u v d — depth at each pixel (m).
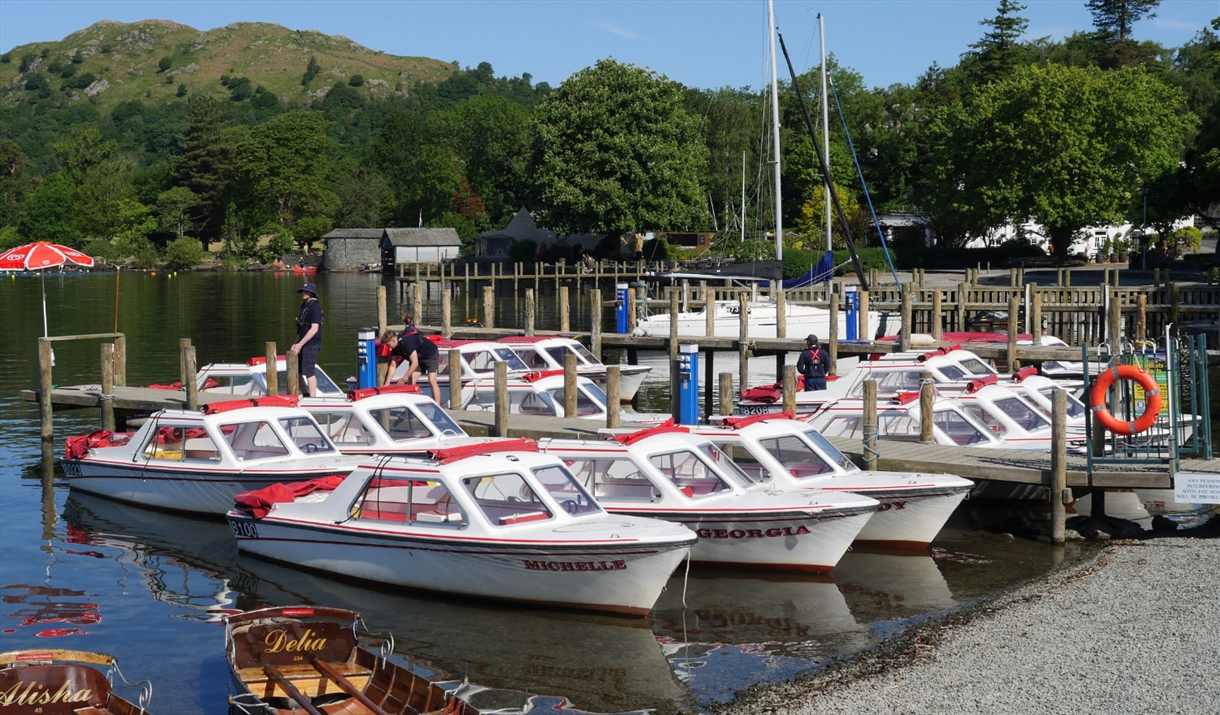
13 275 114.75
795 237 83.94
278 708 11.63
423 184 135.25
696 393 23.59
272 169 143.12
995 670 12.72
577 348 31.67
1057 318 46.97
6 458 25.98
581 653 13.95
